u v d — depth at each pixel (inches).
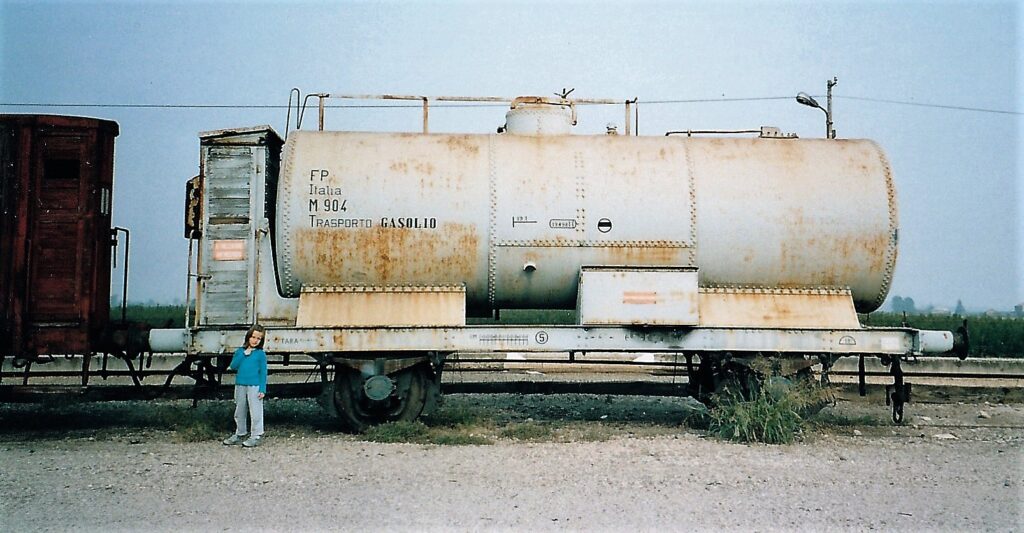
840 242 451.2
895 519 271.0
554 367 760.3
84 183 446.6
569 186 446.0
